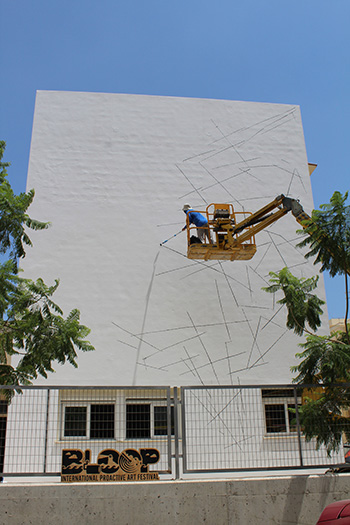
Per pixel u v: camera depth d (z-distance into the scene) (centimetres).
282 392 1447
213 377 1454
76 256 1524
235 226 1355
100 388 835
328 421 920
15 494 754
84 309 1473
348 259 1023
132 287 1512
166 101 1736
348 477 830
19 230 1021
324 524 619
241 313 1535
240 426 1387
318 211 1052
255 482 802
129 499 765
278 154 1750
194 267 1561
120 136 1675
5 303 999
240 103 1783
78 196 1589
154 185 1634
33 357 991
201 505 776
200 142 1708
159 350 1459
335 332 1104
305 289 1122
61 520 747
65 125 1666
